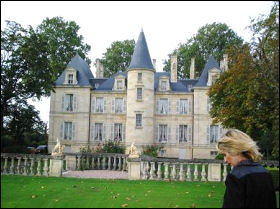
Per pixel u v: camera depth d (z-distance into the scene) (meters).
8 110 24.48
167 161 16.09
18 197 9.60
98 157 25.05
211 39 57.28
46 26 48.91
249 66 14.98
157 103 43.34
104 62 60.66
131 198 9.60
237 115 17.56
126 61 60.41
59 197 9.62
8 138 30.11
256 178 3.56
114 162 24.67
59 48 48.44
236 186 3.56
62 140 42.53
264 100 14.30
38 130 29.61
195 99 42.06
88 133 42.94
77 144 42.31
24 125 26.70
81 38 51.59
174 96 43.16
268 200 3.51
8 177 14.64
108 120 43.19
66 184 12.78
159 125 43.03
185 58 57.97
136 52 42.59
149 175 16.27
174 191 11.36
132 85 41.66
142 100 41.28
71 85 42.88
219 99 22.20
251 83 14.08
